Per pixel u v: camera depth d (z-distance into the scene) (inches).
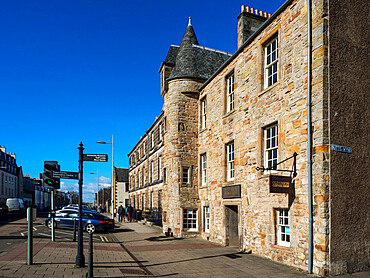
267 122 444.5
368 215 357.7
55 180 524.4
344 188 345.4
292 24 402.6
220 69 608.1
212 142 641.0
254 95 483.2
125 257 439.5
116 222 1183.6
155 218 1000.9
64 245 513.0
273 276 330.0
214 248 526.6
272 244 415.5
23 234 658.8
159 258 436.8
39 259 379.9
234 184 530.3
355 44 379.6
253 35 487.8
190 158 711.7
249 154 488.1
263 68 472.4
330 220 331.3
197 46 778.8
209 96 670.5
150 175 1190.3
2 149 2755.9
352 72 371.6
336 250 331.0
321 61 350.6
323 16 356.8
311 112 357.7
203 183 701.9
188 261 413.1
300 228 362.0
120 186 2080.5
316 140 347.3
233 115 550.3
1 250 452.8
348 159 353.7
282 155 405.4
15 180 2950.3
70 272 318.3
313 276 324.2
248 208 482.9
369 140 374.3
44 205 3855.8
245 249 486.6
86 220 772.0
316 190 340.8
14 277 287.4
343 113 357.1
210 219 629.9
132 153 1694.1
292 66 396.5
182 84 723.4
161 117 999.6
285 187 373.7
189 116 724.7
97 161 369.7
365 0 398.6
